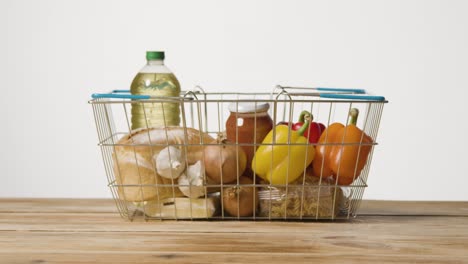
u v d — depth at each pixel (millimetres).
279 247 979
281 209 1165
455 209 1302
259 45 2143
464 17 2113
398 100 2154
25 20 2232
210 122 2066
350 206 1207
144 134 1177
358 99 1138
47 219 1166
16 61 2258
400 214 1249
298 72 2141
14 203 1312
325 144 1154
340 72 2133
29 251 950
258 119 1192
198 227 1110
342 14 2121
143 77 1431
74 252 945
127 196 1170
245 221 1170
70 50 2225
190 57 2160
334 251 961
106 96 1140
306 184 1171
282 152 1146
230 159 1151
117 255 931
